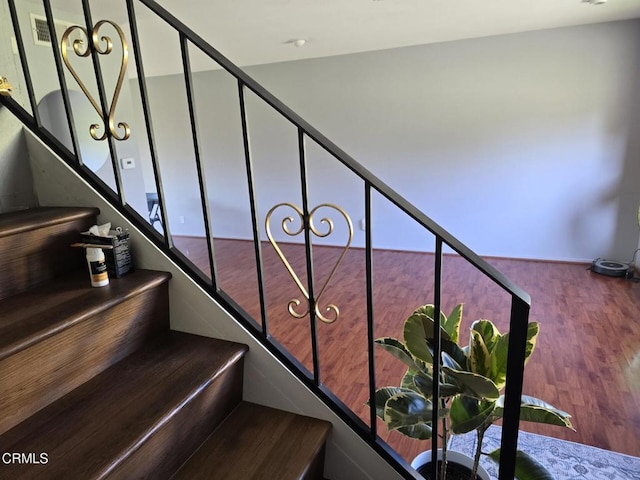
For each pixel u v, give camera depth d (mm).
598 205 4270
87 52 1210
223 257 5164
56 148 1345
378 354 2723
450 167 4723
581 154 4203
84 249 1316
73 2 2787
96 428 893
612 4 3184
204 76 5594
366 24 3514
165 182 6277
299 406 1230
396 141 4883
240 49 4289
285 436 1139
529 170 4426
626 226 4215
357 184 5195
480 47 4297
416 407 1134
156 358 1169
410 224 5066
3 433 878
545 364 2566
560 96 4137
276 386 1242
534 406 1029
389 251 5215
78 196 1354
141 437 868
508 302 3545
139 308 1193
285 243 5766
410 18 3381
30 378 918
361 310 3453
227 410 1220
